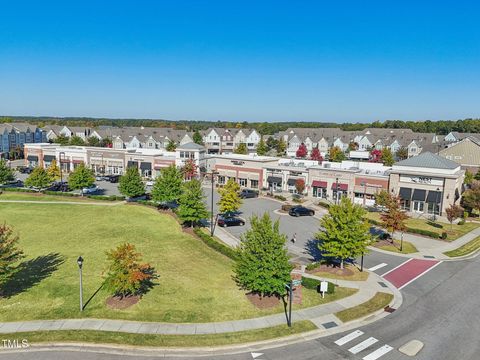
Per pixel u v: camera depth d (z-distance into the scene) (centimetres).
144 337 2283
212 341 2266
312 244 4316
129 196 6325
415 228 4972
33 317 2500
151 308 2652
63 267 3384
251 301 2795
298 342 2302
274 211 5900
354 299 2886
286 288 2866
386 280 3303
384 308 2762
